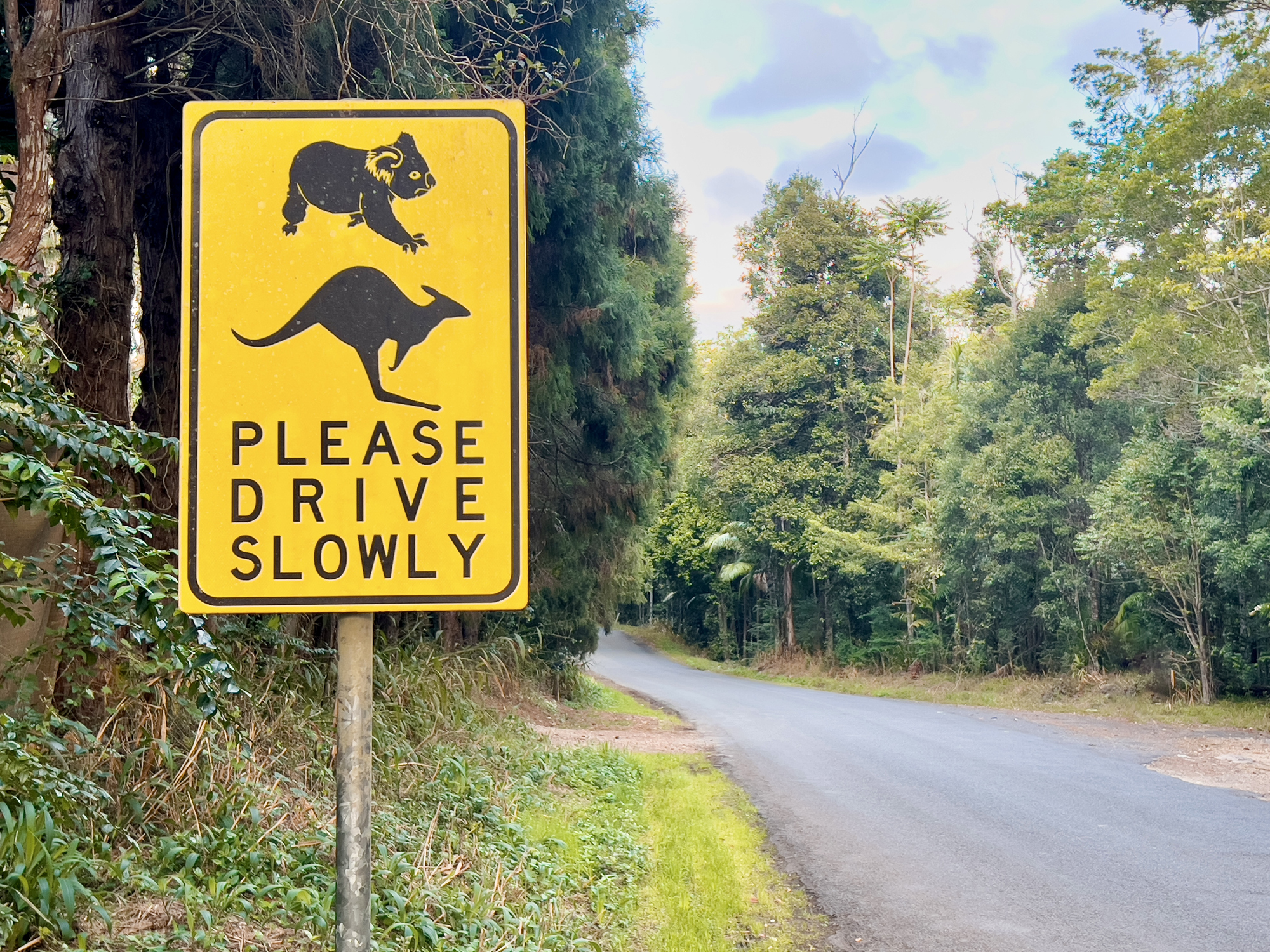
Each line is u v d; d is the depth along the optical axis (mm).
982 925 5680
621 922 5309
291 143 2057
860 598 33750
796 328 35688
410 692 8594
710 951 4953
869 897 6230
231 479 2018
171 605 3709
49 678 4879
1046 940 5426
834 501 35125
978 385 25766
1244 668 18891
